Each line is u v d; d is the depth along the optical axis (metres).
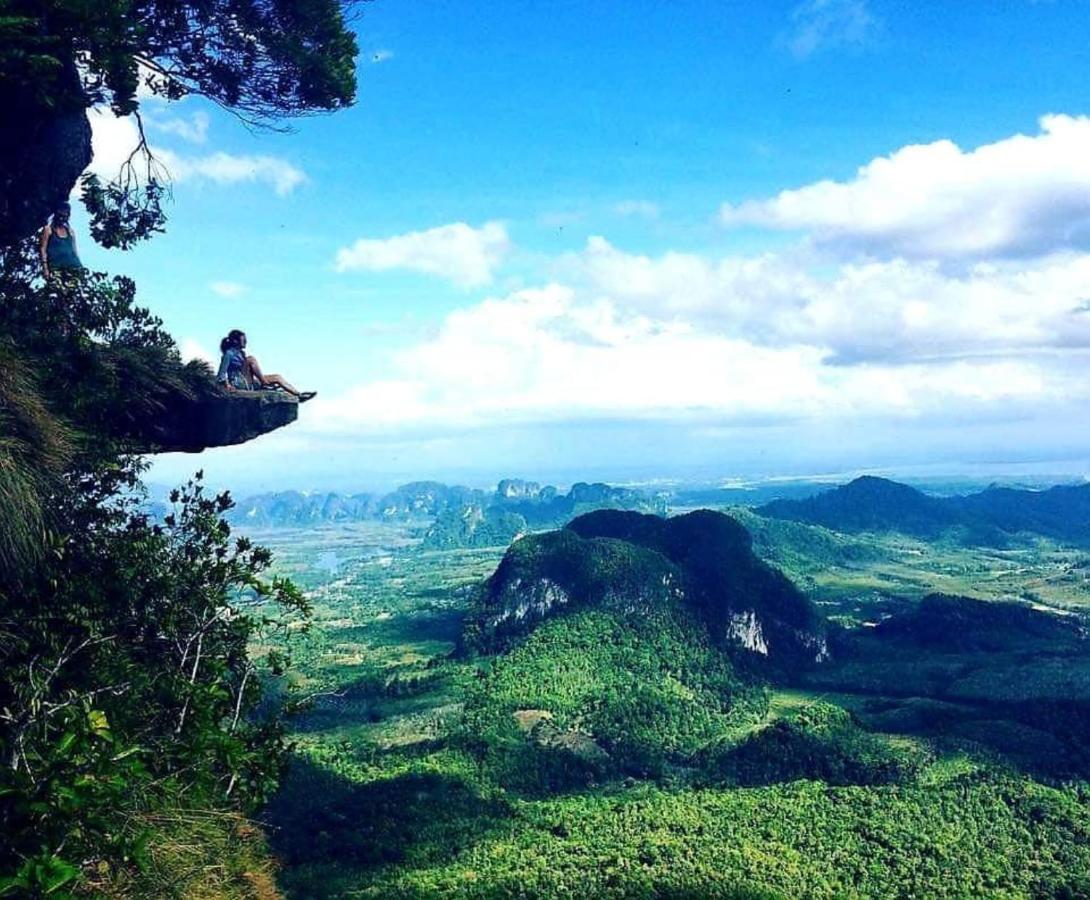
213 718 10.09
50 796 5.79
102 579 10.49
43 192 13.04
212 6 14.01
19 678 8.28
